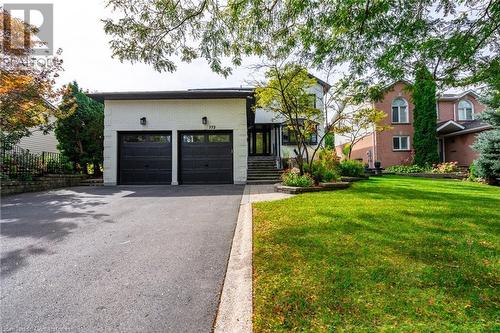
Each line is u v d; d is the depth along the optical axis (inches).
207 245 146.8
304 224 170.1
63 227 183.6
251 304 82.5
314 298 83.5
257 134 802.2
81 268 116.3
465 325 69.3
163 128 478.6
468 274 98.7
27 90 400.2
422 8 175.2
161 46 195.5
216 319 79.4
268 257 118.2
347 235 145.6
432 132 706.2
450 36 187.3
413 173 641.6
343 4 168.6
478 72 201.3
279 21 189.5
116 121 475.8
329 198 272.7
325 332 67.6
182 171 482.3
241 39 204.8
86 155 548.7
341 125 507.8
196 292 95.9
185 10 182.9
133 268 116.3
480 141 489.4
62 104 475.5
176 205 267.3
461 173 590.6
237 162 482.0
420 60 207.2
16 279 105.9
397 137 760.3
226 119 484.1
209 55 205.3
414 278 95.6
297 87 361.7
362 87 243.8
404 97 759.7
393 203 238.8
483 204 233.1
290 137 725.9
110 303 88.7
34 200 299.4
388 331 67.0
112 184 468.4
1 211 238.1
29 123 422.9
